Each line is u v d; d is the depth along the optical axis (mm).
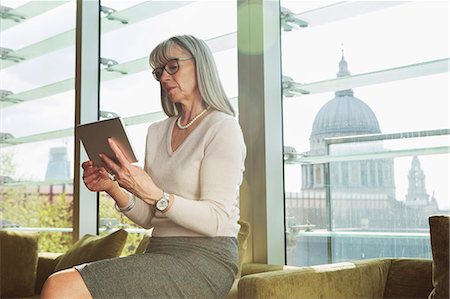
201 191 2225
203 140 2291
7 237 3936
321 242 3193
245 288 2117
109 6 4543
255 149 3395
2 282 3846
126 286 2033
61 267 3662
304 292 2205
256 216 3379
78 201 4406
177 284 2102
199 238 2205
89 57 4555
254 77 3424
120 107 4355
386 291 2602
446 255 2230
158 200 2109
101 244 3506
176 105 2555
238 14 3498
